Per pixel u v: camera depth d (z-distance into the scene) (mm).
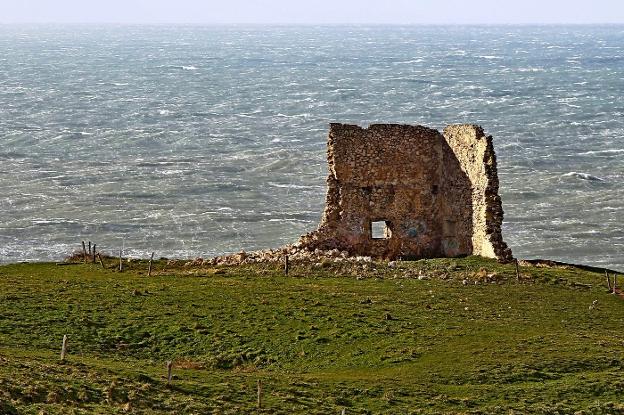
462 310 81500
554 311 82562
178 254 158125
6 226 174625
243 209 186125
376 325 77250
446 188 102188
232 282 89125
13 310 78812
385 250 102188
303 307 81125
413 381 66938
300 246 101938
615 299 86750
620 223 176250
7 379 58250
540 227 174250
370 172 101688
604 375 68688
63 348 67375
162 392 61219
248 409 59500
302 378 67062
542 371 69000
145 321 77625
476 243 98312
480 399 64125
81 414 54156
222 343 74062
